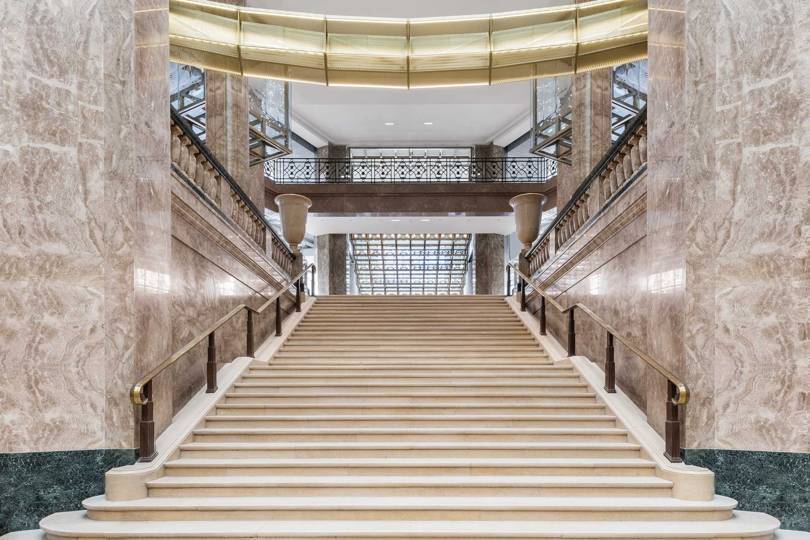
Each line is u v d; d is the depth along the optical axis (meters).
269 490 4.64
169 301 5.45
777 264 4.61
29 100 4.56
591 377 6.95
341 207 18.98
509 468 4.95
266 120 11.16
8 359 4.49
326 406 6.30
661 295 5.25
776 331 4.60
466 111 18.38
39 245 4.57
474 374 7.37
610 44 8.78
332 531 4.04
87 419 4.66
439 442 5.48
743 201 4.73
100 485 4.67
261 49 8.80
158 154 5.23
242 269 8.38
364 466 4.95
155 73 5.20
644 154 6.14
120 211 4.79
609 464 4.89
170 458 5.02
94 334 4.70
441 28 9.02
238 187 8.29
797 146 4.57
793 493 4.52
